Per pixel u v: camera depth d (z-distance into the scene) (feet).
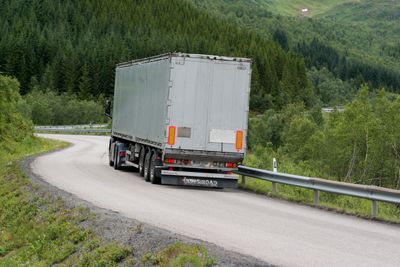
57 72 520.42
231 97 75.25
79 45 579.07
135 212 52.44
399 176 259.80
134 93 92.07
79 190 68.28
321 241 40.83
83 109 441.68
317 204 63.10
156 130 77.97
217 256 32.65
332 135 299.17
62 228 48.96
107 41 593.42
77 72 521.65
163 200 62.23
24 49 524.93
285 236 42.32
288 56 654.12
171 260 33.78
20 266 44.96
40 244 48.16
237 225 46.75
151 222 46.83
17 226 58.54
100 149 167.22
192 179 75.20
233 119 75.36
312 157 313.53
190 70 74.43
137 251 37.99
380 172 271.69
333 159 294.46
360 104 293.64
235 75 75.25
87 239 45.01
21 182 75.72
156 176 78.18
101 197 62.75
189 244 35.35
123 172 97.81
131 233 41.34
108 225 45.68
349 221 52.75
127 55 560.20
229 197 68.28
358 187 57.31
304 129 361.92
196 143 74.59
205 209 56.18
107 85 527.81
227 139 75.15
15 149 157.69
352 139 288.92
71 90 511.40
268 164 114.83
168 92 74.02
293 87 606.96
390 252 37.76
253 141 415.44
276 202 65.26
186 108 74.43
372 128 271.90
